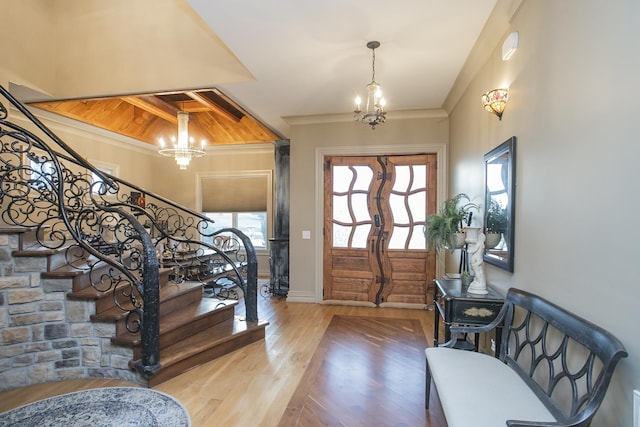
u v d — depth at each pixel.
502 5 2.43
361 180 5.18
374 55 3.28
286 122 5.36
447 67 3.51
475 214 3.35
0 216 3.90
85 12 4.44
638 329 1.25
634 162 1.27
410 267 5.03
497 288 2.71
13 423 2.20
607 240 1.42
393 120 5.00
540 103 2.00
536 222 2.04
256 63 3.46
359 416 2.32
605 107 1.43
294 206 5.32
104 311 2.92
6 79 3.99
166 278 3.96
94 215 2.88
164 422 2.21
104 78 4.38
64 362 2.79
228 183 7.60
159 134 7.18
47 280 2.77
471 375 1.90
